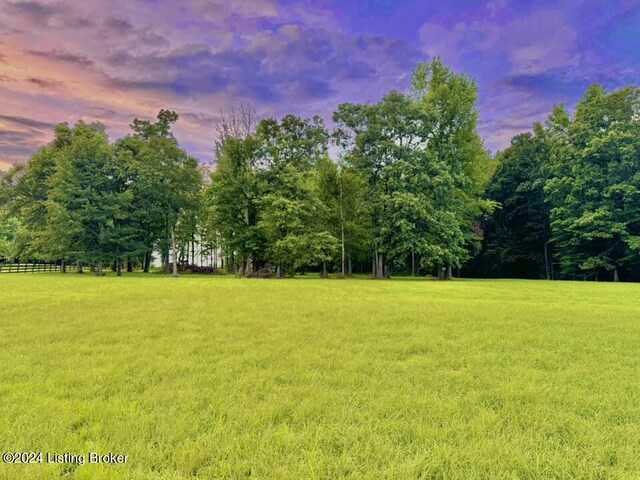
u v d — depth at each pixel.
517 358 5.67
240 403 3.69
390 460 2.66
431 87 34.69
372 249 34.47
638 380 4.64
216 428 3.12
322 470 2.48
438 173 31.48
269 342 6.55
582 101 34.31
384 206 32.22
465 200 34.28
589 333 7.65
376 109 33.16
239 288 18.56
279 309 10.74
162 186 37.38
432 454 2.73
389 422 3.30
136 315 9.44
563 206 34.88
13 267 42.66
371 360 5.45
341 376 4.66
